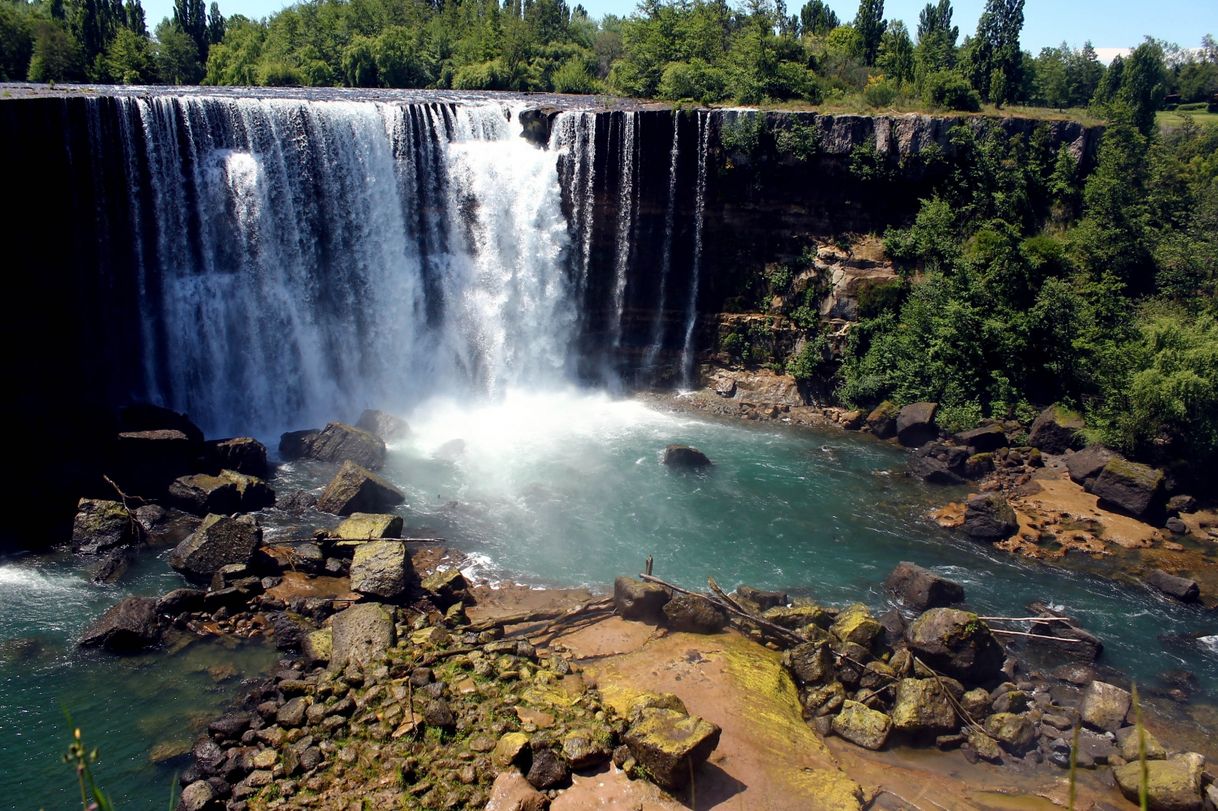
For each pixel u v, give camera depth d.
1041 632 28.70
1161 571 32.34
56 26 74.12
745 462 40.94
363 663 23.95
